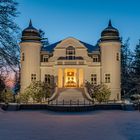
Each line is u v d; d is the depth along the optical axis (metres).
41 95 54.16
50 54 62.59
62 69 59.88
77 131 22.06
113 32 61.50
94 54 62.50
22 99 53.50
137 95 68.94
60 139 18.34
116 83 60.25
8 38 32.47
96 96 54.94
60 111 42.81
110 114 38.16
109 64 60.56
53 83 59.31
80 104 46.56
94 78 61.50
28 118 32.69
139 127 24.45
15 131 22.03
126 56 85.44
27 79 60.34
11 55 32.72
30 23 62.88
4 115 36.28
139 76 76.75
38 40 61.75
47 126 25.27
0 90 51.53
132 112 41.19
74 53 61.47
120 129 23.17
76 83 60.22
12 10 32.78
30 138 18.75
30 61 60.62
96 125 26.02
